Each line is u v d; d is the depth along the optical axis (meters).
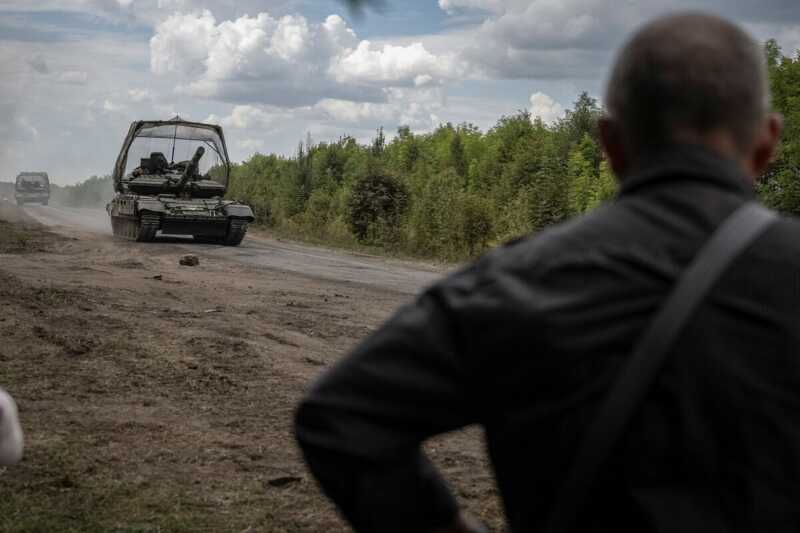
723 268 1.25
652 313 1.26
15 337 8.85
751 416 1.20
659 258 1.29
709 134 1.35
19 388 6.99
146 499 4.80
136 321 10.25
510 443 1.30
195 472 5.30
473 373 1.29
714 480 1.20
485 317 1.28
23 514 4.49
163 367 7.92
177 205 24.97
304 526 4.55
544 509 1.28
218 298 12.93
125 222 26.61
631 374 1.23
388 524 1.28
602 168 26.17
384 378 1.29
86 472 5.17
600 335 1.25
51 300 11.35
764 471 1.19
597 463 1.22
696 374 1.22
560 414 1.25
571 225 1.37
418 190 34.34
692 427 1.20
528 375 1.26
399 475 1.28
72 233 28.22
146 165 27.06
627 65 1.38
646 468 1.21
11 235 24.14
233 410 6.71
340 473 1.29
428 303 1.34
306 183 40.56
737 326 1.23
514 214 24.72
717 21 1.37
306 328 10.62
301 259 21.69
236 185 51.38
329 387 1.32
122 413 6.47
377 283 16.23
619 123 1.41
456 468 5.55
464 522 1.38
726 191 1.33
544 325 1.26
